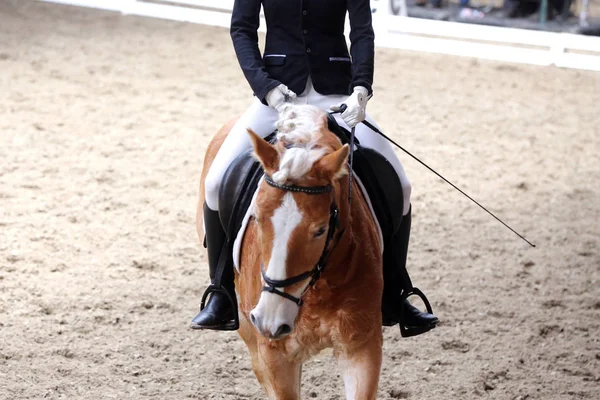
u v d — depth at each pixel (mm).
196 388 7645
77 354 8117
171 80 18891
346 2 6312
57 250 10508
